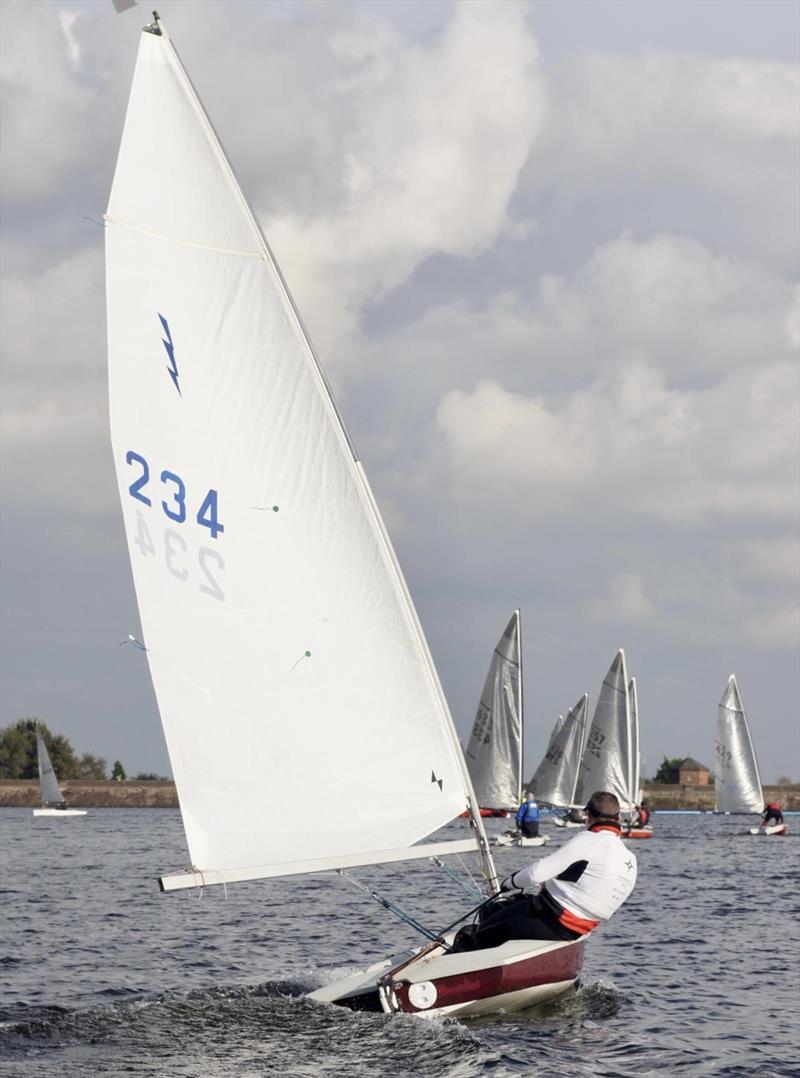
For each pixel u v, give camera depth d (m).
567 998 33.56
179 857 111.62
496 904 32.56
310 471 32.56
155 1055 27.17
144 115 32.38
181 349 32.56
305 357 32.50
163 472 32.53
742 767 189.75
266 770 32.03
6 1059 26.88
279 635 32.41
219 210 32.44
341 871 31.94
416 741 32.28
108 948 46.91
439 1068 26.23
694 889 76.50
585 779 181.88
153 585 32.25
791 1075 27.27
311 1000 31.98
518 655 170.12
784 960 45.06
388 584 32.34
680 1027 31.95
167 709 31.81
